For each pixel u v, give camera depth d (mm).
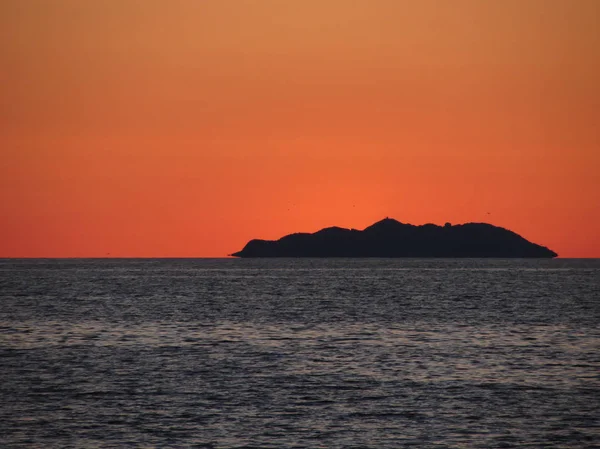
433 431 96750
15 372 133625
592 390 118562
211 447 90250
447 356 151625
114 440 92625
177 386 121625
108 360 146375
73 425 98812
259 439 93250
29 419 101750
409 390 118625
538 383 123938
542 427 98562
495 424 99688
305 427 98125
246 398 113438
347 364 142000
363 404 109750
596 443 92500
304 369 136625
